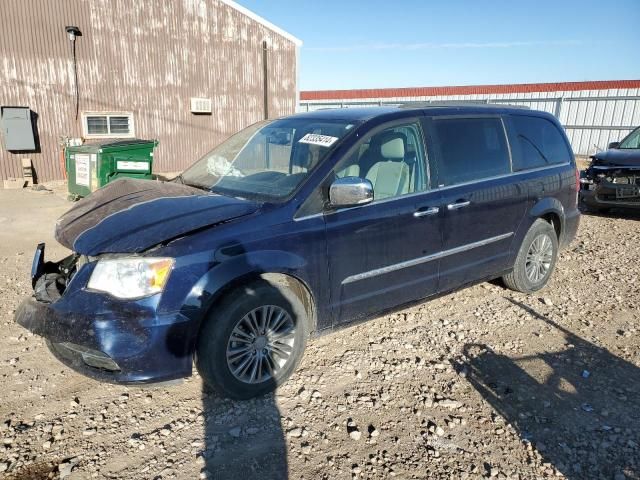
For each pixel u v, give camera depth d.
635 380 3.45
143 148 9.41
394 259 3.68
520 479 2.54
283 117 4.43
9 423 2.92
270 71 16.06
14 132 12.34
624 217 9.26
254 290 3.03
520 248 4.73
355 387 3.33
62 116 13.19
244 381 3.09
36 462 2.61
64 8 12.69
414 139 3.90
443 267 4.05
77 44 13.02
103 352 2.71
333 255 3.35
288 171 3.59
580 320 4.43
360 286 3.55
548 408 3.12
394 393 3.27
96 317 2.71
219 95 15.34
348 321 3.61
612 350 3.88
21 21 12.27
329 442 2.80
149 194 3.45
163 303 2.76
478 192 4.14
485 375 3.50
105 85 13.59
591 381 3.43
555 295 5.03
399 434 2.87
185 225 2.92
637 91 18.98
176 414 3.03
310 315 3.41
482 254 4.34
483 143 4.33
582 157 19.14
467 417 3.03
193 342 2.88
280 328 3.21
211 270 2.86
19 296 4.85
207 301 2.85
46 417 2.97
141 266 2.75
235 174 3.88
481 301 4.82
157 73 14.23
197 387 3.32
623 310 4.66
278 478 2.53
